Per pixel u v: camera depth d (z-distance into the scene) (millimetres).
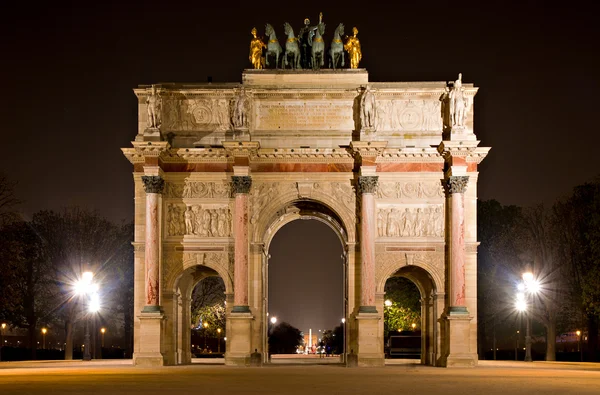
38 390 46250
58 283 120188
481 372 67062
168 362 82625
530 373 65375
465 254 82375
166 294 83250
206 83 85250
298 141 84438
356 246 83062
